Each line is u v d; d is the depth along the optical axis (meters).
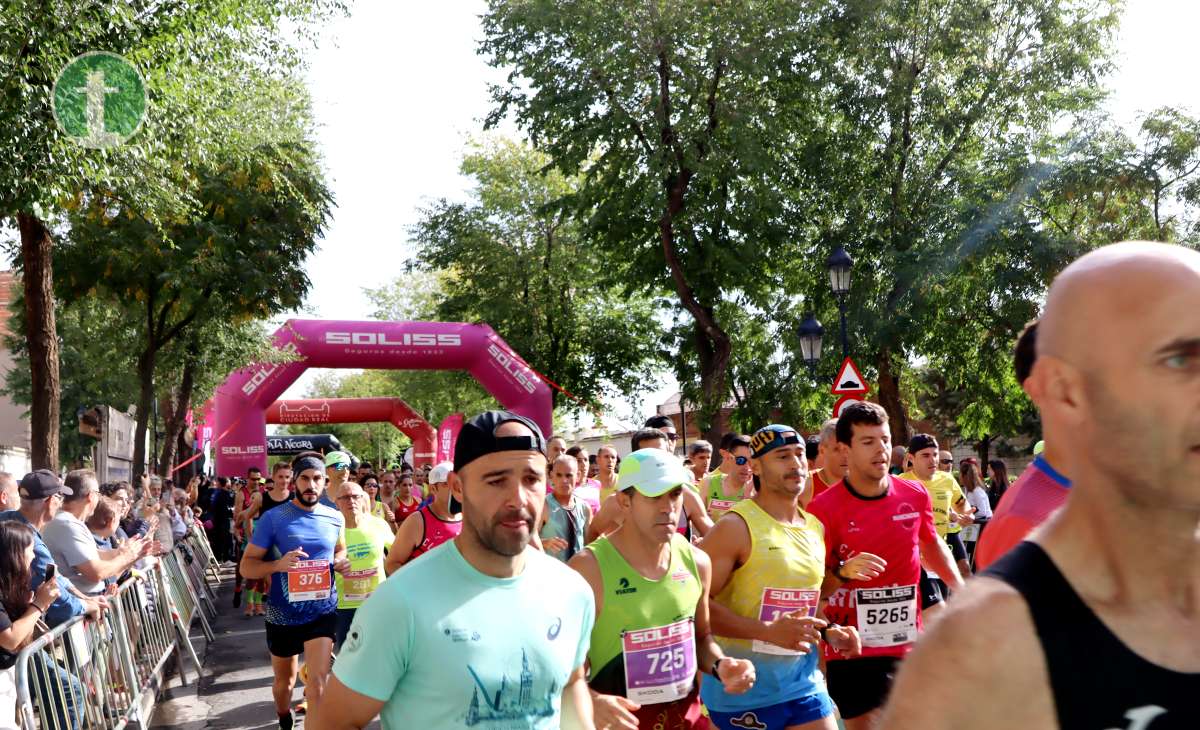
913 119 25.11
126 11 10.62
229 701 9.08
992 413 27.92
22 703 5.30
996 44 25.11
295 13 14.36
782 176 25.50
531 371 27.00
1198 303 0.98
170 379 24.70
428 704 2.63
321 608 7.34
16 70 9.91
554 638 2.77
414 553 7.38
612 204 25.50
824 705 4.76
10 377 37.22
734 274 25.59
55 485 6.96
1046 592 1.04
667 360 32.78
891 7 24.23
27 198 10.12
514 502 2.67
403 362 25.98
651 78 24.23
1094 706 1.01
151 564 8.90
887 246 24.59
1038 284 24.09
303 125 21.69
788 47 23.83
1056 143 25.97
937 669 1.03
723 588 4.79
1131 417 0.98
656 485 4.11
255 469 21.55
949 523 9.85
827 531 5.09
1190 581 1.05
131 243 19.03
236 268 20.66
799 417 29.53
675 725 4.27
